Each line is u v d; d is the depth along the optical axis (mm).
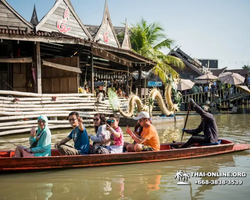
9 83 14844
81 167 6707
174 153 7473
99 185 5613
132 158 7066
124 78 25312
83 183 5727
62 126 13359
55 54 17641
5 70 14852
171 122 18359
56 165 6492
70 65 14781
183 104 28625
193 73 33656
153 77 31266
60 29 16828
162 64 28391
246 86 29797
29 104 12203
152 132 7340
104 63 21422
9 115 11320
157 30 28969
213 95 28500
